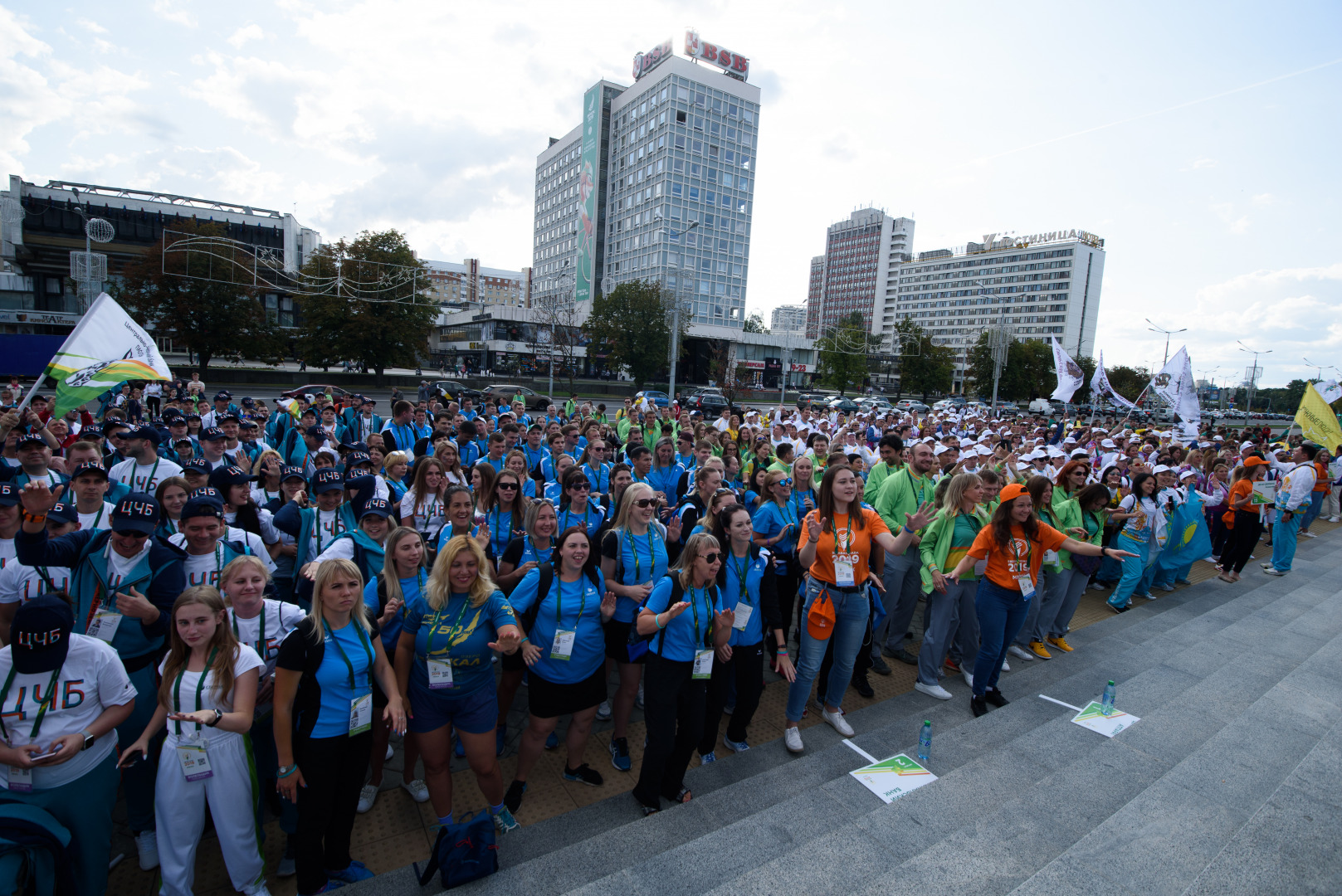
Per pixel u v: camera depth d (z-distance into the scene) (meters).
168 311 39.56
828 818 3.50
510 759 4.40
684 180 72.69
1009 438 12.62
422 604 3.35
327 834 3.14
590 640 3.77
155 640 3.53
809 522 4.45
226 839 2.96
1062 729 4.46
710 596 3.82
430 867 3.02
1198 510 8.72
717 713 4.36
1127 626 7.35
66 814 2.76
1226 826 3.10
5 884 2.46
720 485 5.54
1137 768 3.86
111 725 2.86
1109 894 2.58
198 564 3.75
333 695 3.03
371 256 43.09
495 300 152.50
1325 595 8.23
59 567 3.52
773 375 74.31
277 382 44.69
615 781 4.19
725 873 2.97
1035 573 5.04
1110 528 8.55
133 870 3.37
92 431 8.45
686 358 69.88
